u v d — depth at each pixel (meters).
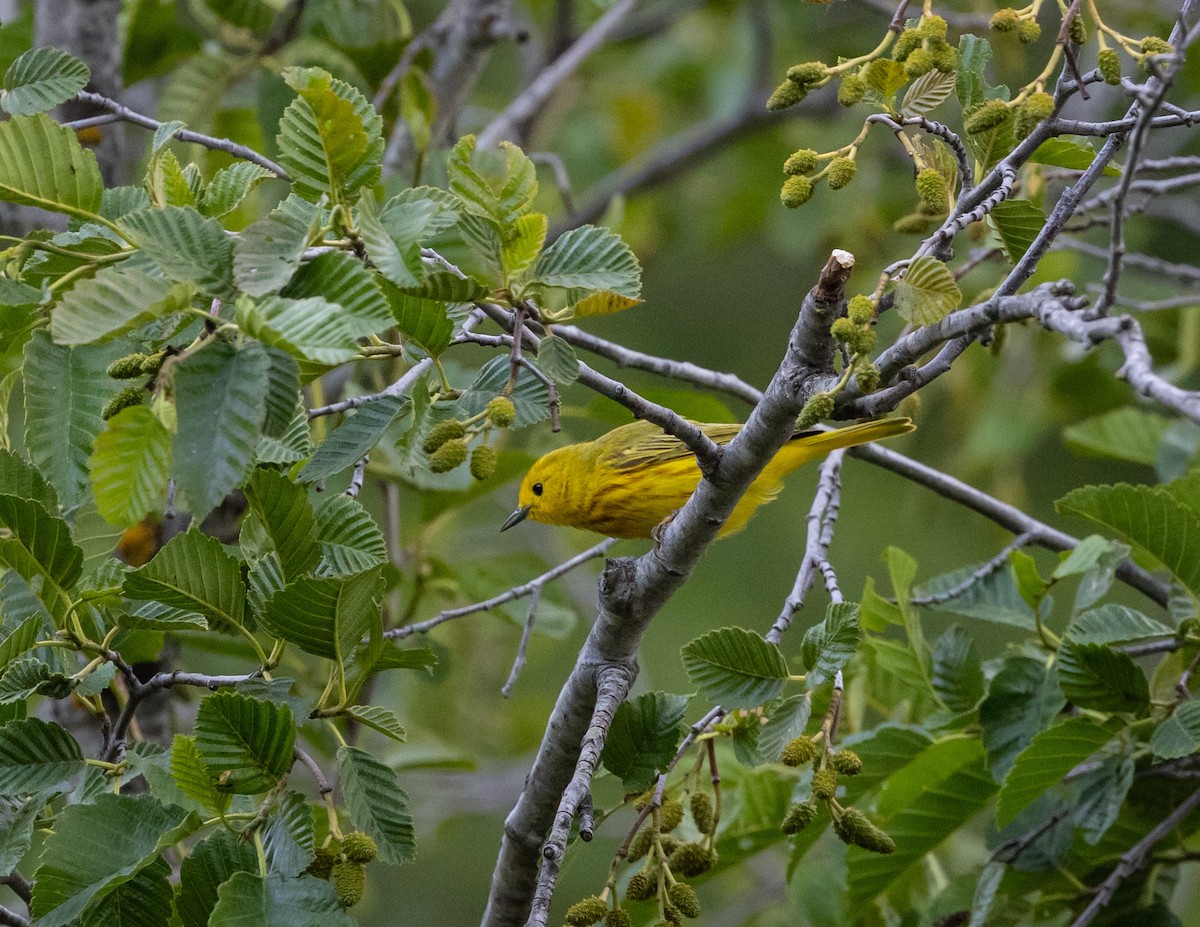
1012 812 8.09
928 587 9.48
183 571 6.37
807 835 8.88
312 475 6.24
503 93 22.61
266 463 6.83
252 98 14.46
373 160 5.64
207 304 5.31
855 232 16.86
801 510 20.75
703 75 20.83
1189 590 8.19
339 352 4.67
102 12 11.47
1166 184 9.45
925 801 8.97
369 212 5.21
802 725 6.30
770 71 19.31
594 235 5.71
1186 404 4.47
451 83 14.63
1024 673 8.41
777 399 6.05
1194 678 8.55
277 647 6.51
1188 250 19.64
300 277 5.18
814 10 20.66
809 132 19.41
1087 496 8.19
